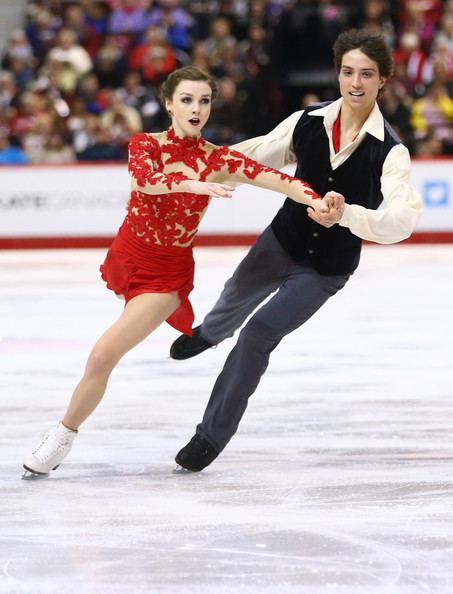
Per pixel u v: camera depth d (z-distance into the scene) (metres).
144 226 10.25
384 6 37.22
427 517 9.43
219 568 8.17
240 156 10.23
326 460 11.40
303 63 38.31
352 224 9.71
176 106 10.13
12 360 16.73
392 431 12.58
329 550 8.56
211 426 10.91
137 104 34.47
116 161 33.59
